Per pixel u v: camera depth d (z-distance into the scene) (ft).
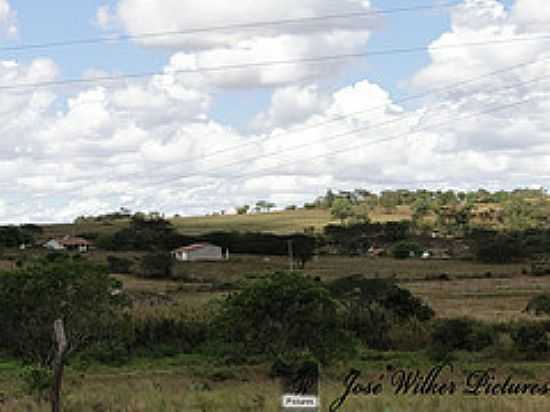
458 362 141.49
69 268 123.13
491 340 158.92
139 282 353.92
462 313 226.79
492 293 312.91
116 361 141.28
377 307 177.68
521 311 232.53
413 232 642.22
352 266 463.42
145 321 162.91
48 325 122.31
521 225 648.38
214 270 424.46
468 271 434.30
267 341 132.67
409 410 67.26
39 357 125.70
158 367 137.59
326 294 132.87
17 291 120.98
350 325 169.27
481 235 549.13
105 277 126.62
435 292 319.88
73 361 134.72
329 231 613.52
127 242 505.66
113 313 128.77
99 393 86.28
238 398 75.92
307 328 130.72
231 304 134.31
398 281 381.60
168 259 384.47
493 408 68.33
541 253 501.15
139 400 75.92
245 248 513.45
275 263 464.65
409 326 171.22
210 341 158.92
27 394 87.61
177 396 79.00
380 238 597.52
